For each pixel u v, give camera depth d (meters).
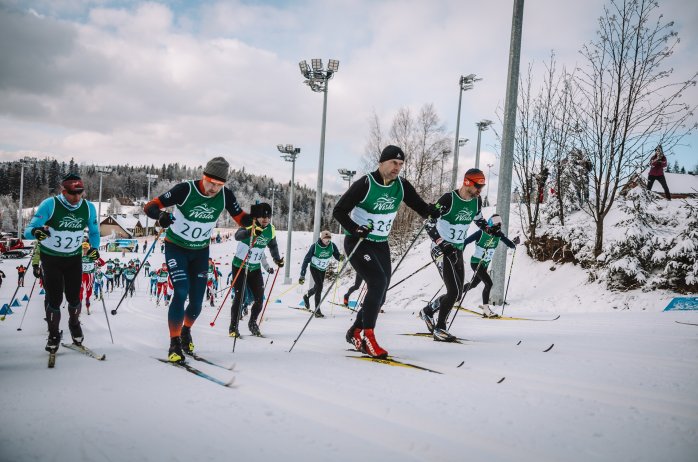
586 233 8.59
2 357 2.99
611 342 3.42
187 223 3.10
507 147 7.69
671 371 2.42
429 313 4.01
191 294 3.19
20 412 1.71
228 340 4.08
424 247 15.44
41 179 107.56
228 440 1.45
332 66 14.91
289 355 3.05
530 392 2.04
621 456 1.36
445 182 25.41
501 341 3.68
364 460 1.32
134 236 69.88
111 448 1.38
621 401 1.91
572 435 1.53
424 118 24.48
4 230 72.88
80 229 3.37
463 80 17.97
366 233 2.97
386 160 3.03
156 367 2.59
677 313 5.39
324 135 15.30
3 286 17.62
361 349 3.05
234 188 136.50
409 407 1.82
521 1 7.56
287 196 139.12
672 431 1.57
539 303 7.71
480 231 6.30
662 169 9.34
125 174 147.50
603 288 7.55
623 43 7.50
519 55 7.63
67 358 2.95
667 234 7.73
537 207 9.34
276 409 1.78
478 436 1.52
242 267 4.55
